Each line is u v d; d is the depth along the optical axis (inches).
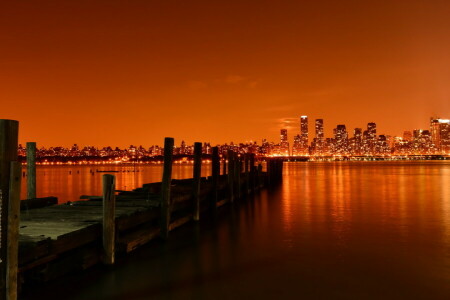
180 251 426.6
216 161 698.8
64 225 337.7
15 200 226.8
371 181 1710.1
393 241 476.4
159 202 488.7
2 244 223.0
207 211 737.0
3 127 221.1
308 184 1519.4
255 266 373.4
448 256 404.5
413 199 951.6
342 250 433.4
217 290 308.3
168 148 470.3
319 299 289.7
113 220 359.6
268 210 762.2
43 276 301.7
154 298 292.4
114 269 356.8
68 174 3469.5
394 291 304.7
